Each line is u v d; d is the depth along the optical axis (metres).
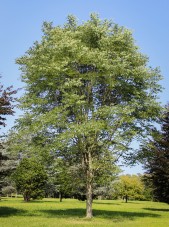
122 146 26.03
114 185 41.81
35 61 27.30
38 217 26.62
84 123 25.16
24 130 27.23
